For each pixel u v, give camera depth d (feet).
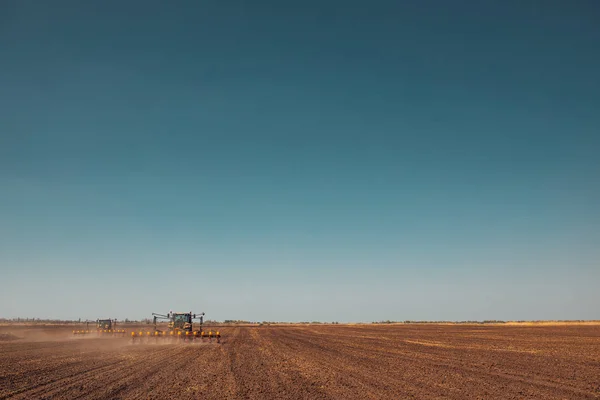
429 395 53.78
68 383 60.85
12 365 82.43
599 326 309.22
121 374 70.28
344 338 188.44
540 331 240.12
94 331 192.44
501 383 62.80
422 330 280.51
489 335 205.46
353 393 54.90
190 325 173.47
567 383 63.10
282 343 154.61
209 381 63.93
